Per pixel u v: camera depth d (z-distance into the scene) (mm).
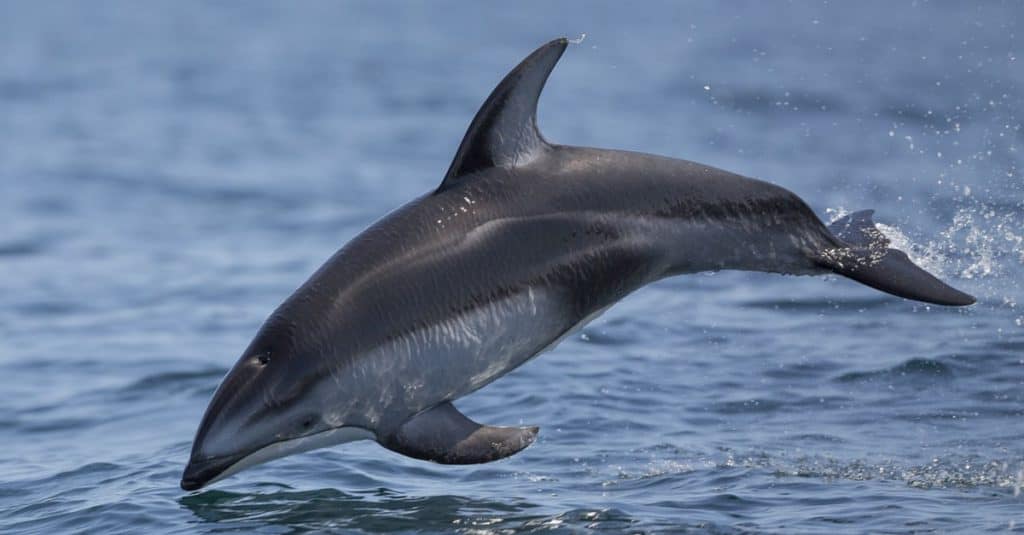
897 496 27250
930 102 105625
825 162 80812
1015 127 91625
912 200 64688
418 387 23500
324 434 23516
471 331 23531
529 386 37594
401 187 81000
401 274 23469
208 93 131375
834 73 127500
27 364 43469
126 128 109000
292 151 96875
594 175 24875
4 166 89625
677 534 24891
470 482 29312
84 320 50094
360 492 28562
